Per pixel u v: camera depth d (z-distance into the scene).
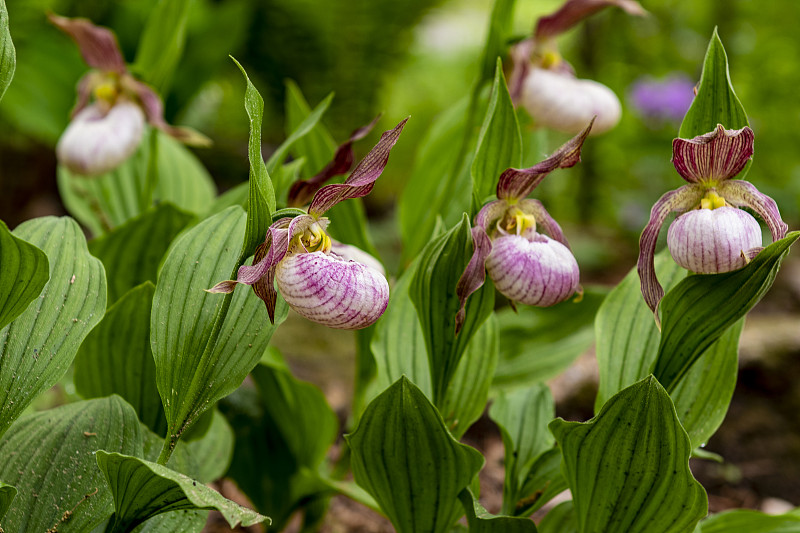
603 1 1.36
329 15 2.67
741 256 1.13
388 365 1.25
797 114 2.69
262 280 1.13
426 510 1.20
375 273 1.13
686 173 1.15
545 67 1.40
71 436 1.17
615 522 1.17
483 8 4.20
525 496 1.25
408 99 3.62
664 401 1.13
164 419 1.26
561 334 1.39
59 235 1.16
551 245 1.17
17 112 2.17
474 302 1.19
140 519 1.14
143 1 2.38
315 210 1.14
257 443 1.34
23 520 1.14
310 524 1.35
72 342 1.14
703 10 2.75
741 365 1.62
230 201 1.31
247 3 2.52
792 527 1.24
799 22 2.62
